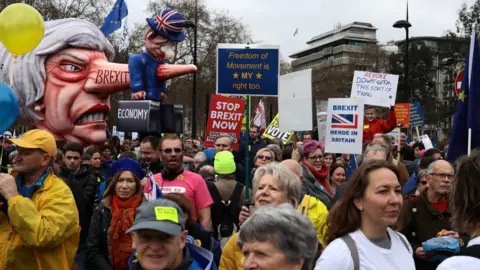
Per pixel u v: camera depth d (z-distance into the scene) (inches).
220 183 267.0
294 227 107.7
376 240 129.2
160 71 478.3
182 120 398.6
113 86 557.6
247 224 110.1
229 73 296.7
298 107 361.1
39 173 170.1
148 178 221.8
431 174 195.0
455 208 114.5
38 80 545.6
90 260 193.3
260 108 818.2
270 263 106.3
